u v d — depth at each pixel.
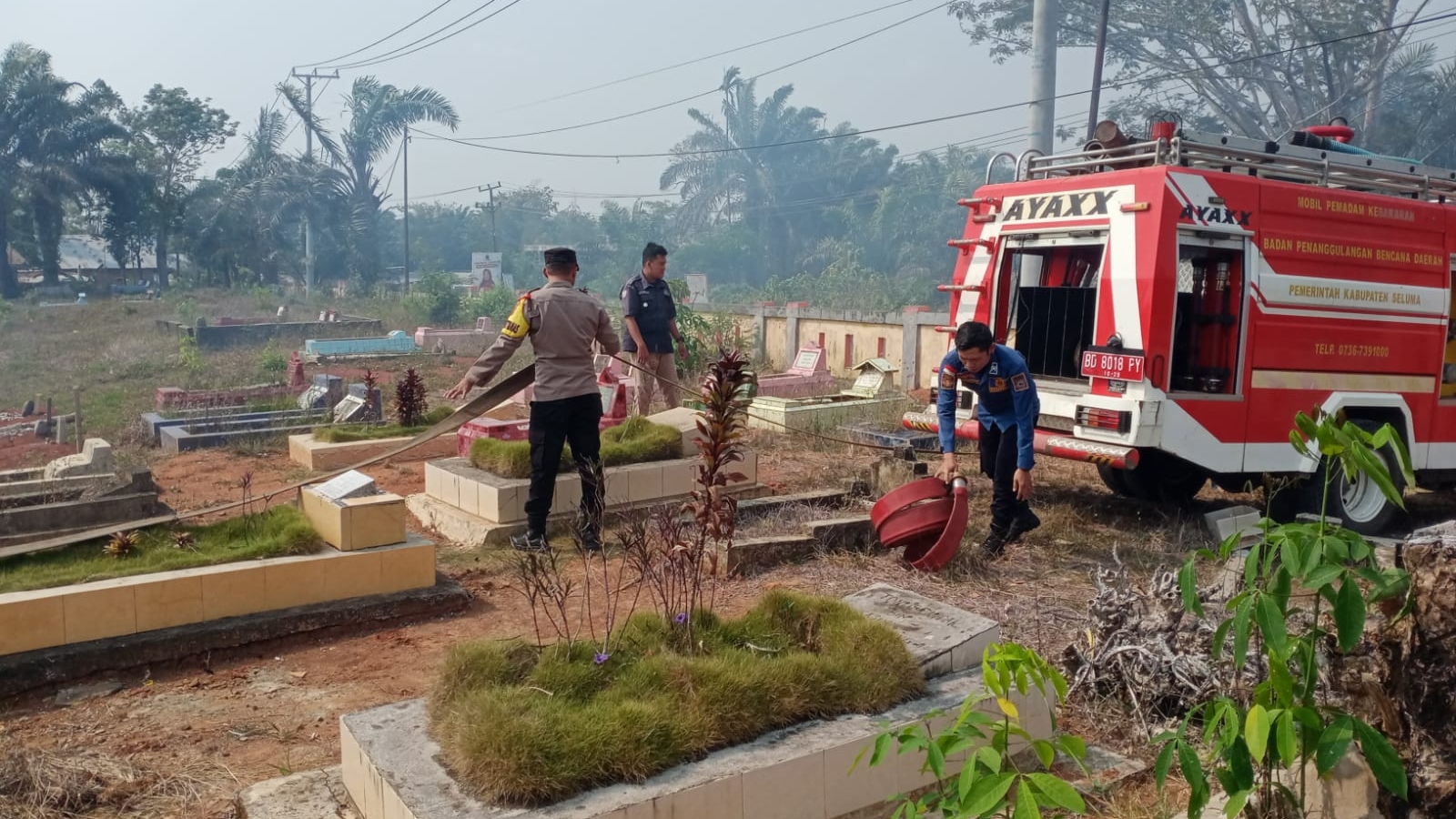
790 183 53.06
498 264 58.53
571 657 3.76
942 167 50.22
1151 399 6.96
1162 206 6.96
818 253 49.31
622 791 3.11
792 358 19.86
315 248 46.22
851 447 10.88
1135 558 7.02
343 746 3.61
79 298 43.31
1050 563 6.85
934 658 4.11
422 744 3.42
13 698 4.67
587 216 80.06
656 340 10.13
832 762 3.43
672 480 7.83
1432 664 2.89
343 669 5.10
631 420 8.27
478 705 3.32
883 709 3.79
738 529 7.16
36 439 12.02
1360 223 7.90
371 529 5.84
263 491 9.05
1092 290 7.81
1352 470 2.86
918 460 9.67
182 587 5.20
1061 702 2.83
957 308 8.70
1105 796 3.76
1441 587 2.85
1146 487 8.82
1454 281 8.96
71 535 6.01
